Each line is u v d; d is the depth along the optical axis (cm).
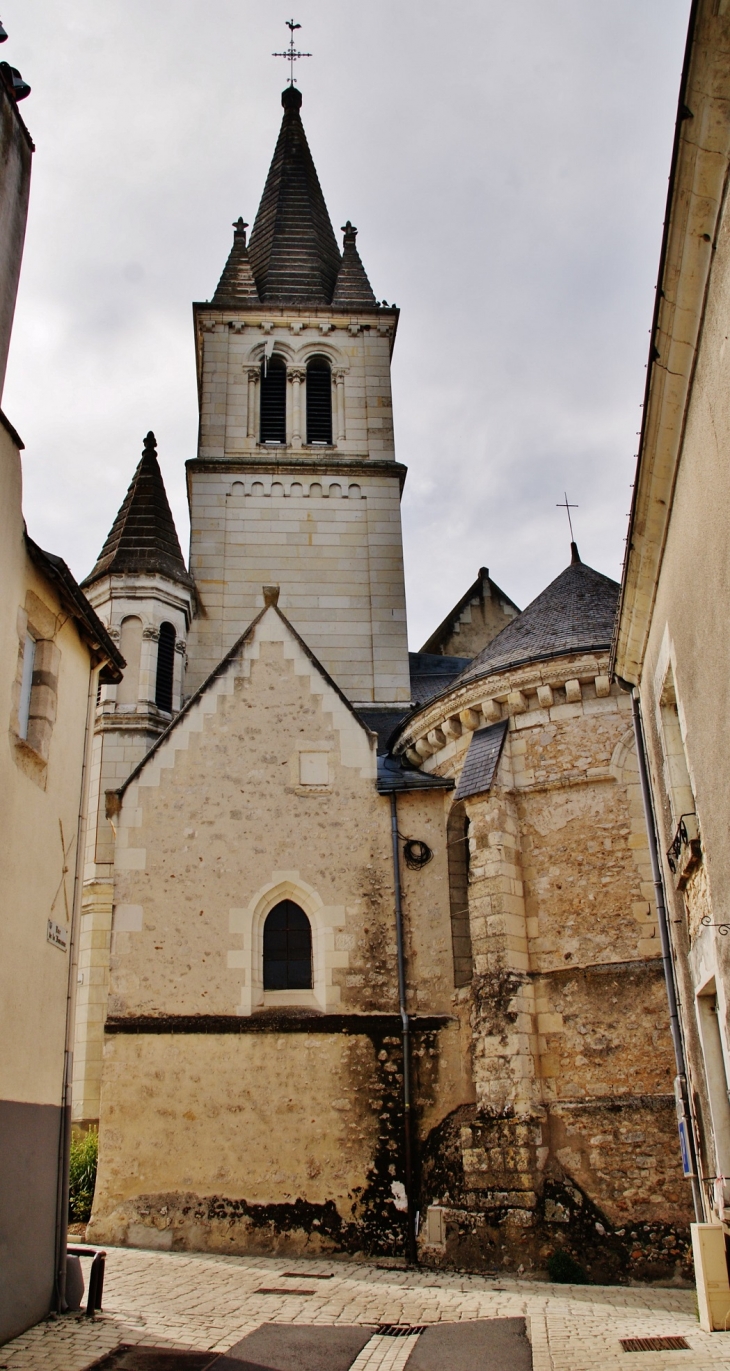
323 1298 1253
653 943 1591
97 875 2408
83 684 1345
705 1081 1206
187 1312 1146
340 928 1797
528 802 1747
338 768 1908
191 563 2997
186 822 1855
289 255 3553
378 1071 1702
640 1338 1023
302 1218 1606
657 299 859
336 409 3247
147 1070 1691
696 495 928
